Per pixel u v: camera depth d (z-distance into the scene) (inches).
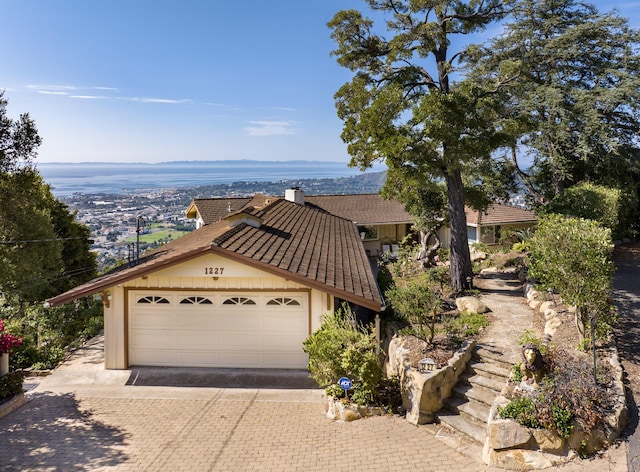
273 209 793.6
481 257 881.5
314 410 393.1
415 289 418.6
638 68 895.1
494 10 596.4
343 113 619.2
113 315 494.9
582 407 275.3
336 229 837.2
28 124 777.6
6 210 787.4
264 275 475.8
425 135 551.5
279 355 490.9
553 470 253.0
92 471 297.0
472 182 852.0
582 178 963.3
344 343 391.5
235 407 402.6
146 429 360.2
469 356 397.1
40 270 916.0
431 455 296.8
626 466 250.7
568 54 906.7
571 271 342.6
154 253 611.8
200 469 297.7
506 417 277.1
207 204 1137.4
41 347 545.0
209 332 495.2
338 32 601.6
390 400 381.7
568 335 396.2
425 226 808.3
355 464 293.3
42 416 386.3
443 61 602.9
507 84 590.2
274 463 302.2
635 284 589.0
